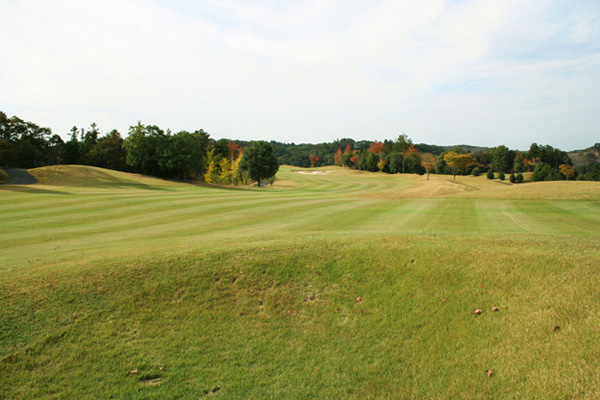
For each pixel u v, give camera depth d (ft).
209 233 47.88
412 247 30.37
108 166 242.99
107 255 31.19
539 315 21.40
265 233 45.91
